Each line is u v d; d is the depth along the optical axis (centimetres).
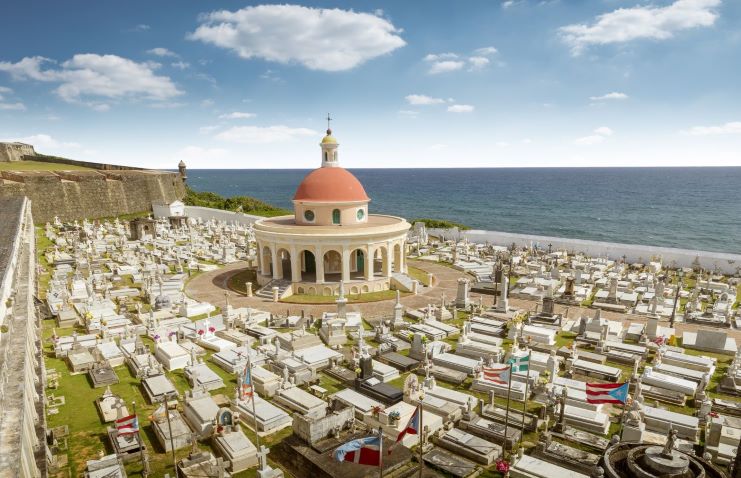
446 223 8844
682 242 12331
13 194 8731
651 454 1545
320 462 1928
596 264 6041
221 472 1883
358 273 5338
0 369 1606
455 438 2186
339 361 3130
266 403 2488
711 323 3953
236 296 4819
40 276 5241
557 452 2052
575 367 3019
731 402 2572
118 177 11262
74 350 3169
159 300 4234
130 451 2100
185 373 2939
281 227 4966
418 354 3216
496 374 2295
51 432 2175
